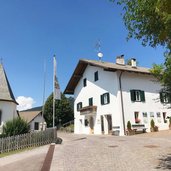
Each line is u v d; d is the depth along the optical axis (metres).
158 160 9.87
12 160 12.55
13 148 16.83
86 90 35.25
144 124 27.91
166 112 30.12
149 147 13.71
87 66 35.28
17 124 19.14
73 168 9.16
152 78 30.14
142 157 10.70
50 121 55.41
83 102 36.03
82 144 16.89
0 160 12.88
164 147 13.45
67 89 39.81
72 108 61.22
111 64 32.22
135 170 8.34
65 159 11.16
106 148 14.15
